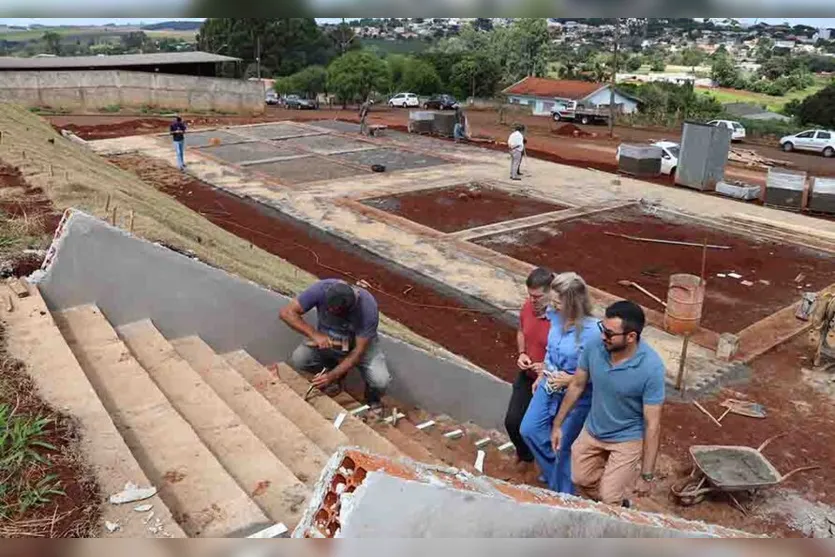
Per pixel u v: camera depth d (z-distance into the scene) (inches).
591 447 176.9
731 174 955.3
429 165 885.2
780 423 311.6
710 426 306.3
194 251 304.7
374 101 1967.3
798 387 346.3
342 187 741.3
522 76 2632.9
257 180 762.2
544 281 199.3
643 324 159.3
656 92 1882.4
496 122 1568.7
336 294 224.2
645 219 654.5
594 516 116.5
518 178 812.6
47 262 217.5
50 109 1299.2
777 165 1059.3
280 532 125.4
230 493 135.6
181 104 1421.0
